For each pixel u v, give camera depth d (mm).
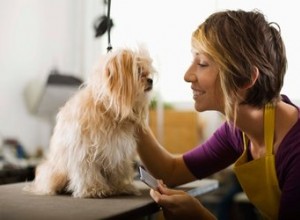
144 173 1325
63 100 3758
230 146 1565
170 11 4551
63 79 3812
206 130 4488
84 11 4926
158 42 4566
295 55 3818
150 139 1561
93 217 1005
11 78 3984
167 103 4520
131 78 1458
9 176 2955
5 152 3588
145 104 1529
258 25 1238
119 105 1396
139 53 1577
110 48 1611
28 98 4062
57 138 1451
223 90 1238
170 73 4551
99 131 1366
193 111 4047
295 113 1269
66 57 4688
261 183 1302
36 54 4277
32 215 1031
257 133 1315
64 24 4668
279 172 1240
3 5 3910
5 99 3924
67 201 1258
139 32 4637
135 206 1168
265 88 1234
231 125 1438
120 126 1416
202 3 4426
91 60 4941
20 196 1359
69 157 1380
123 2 4688
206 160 1600
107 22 1706
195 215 1261
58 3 4582
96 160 1387
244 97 1248
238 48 1203
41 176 1493
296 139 1207
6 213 1057
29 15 4199
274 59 1242
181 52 4504
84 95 1419
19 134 4047
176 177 1602
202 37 1264
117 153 1402
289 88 3818
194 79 1309
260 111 1281
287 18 3852
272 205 1304
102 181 1402
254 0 3996
